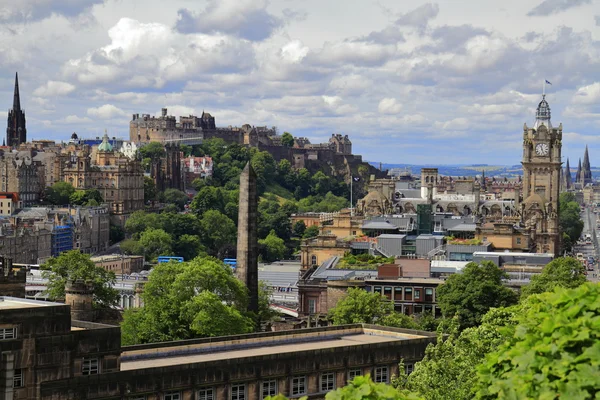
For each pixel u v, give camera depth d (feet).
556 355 236.84
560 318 245.04
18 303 479.41
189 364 483.92
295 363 523.29
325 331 594.24
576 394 222.28
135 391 465.47
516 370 245.45
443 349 463.83
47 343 449.48
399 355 564.30
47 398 443.32
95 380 453.99
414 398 251.39
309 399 528.63
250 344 554.46
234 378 500.33
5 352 435.94
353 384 254.47
